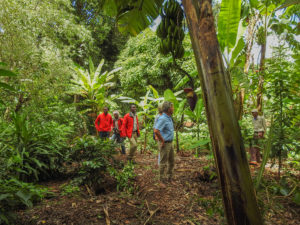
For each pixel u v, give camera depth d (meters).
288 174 3.02
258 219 0.95
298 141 3.17
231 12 2.14
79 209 2.59
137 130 5.34
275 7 4.10
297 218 2.09
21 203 2.56
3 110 4.86
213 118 1.02
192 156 5.29
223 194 1.04
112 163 3.89
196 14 1.11
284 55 3.51
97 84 7.48
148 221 2.29
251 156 4.21
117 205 2.72
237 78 2.88
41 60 5.45
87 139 3.81
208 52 1.01
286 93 3.25
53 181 3.74
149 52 10.21
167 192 3.04
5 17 4.60
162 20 1.80
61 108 6.90
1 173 2.76
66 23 6.90
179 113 5.16
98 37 13.33
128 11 2.54
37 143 3.63
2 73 1.88
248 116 6.02
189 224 2.21
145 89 11.22
